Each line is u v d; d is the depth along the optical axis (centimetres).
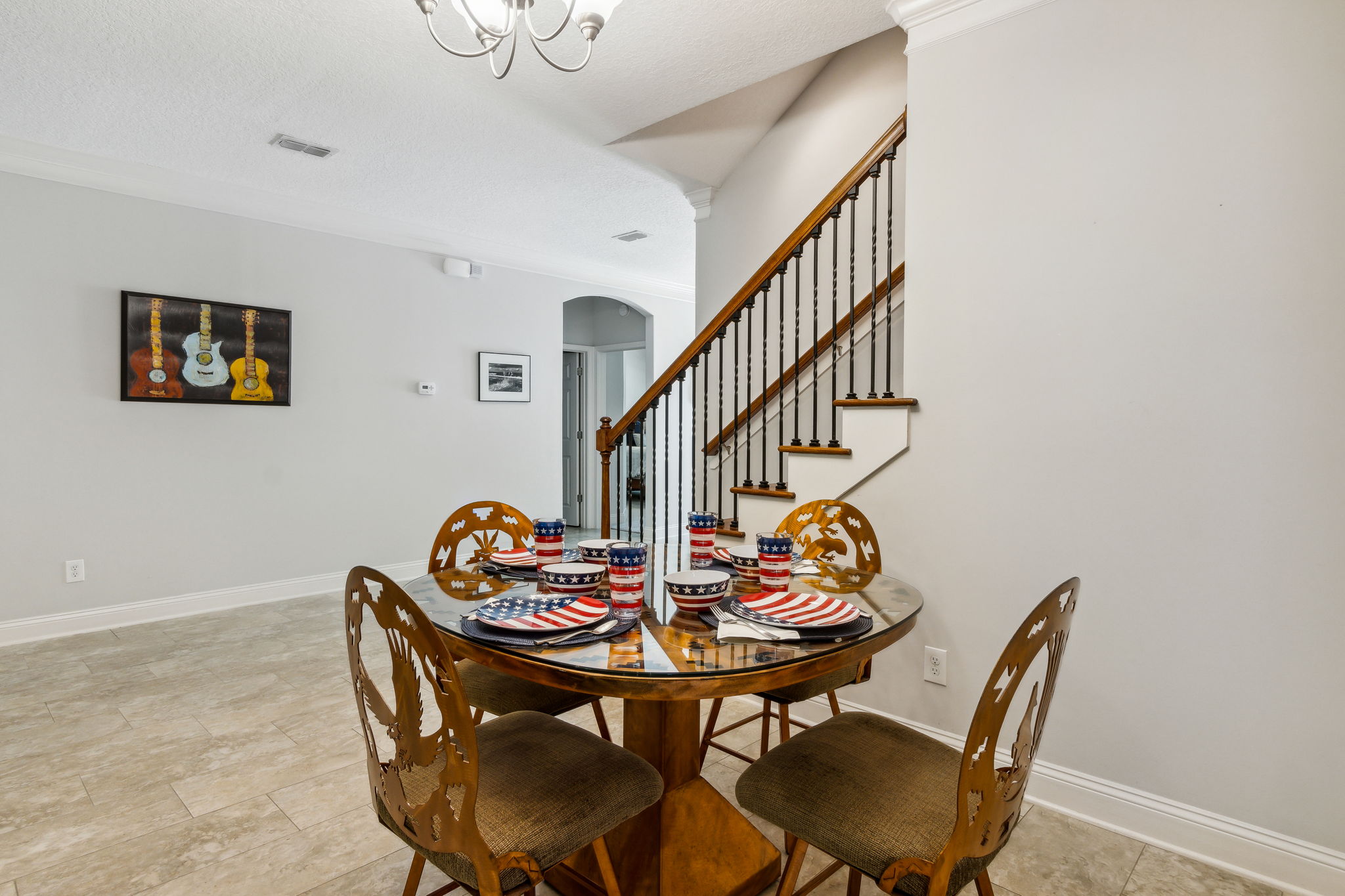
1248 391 169
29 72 274
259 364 415
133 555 378
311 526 443
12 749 236
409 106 305
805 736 149
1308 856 164
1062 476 196
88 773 220
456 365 511
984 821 109
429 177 394
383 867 175
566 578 156
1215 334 173
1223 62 170
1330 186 158
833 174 343
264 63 268
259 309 414
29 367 345
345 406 455
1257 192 167
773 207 372
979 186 209
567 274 586
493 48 174
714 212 404
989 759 107
